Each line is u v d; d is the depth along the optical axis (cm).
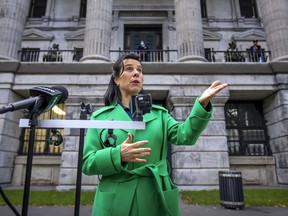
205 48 2138
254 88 1343
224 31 2206
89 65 1313
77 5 2270
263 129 1480
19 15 1455
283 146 1305
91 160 164
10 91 1315
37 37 2109
